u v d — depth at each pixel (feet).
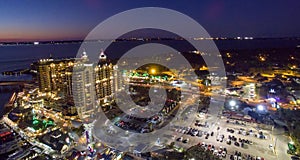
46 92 418.31
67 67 379.96
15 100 469.57
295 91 408.05
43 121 302.25
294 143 224.33
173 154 209.97
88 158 212.23
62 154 225.76
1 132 274.36
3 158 231.91
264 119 288.10
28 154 229.66
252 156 212.43
